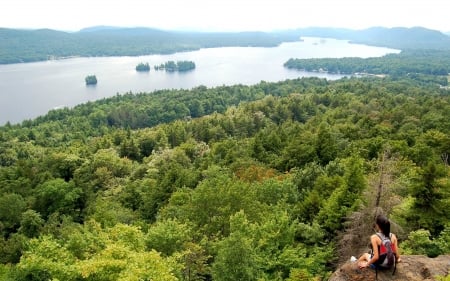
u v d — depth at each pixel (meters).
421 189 25.31
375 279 10.29
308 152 56.31
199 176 56.25
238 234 21.86
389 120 89.19
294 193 38.12
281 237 26.03
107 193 67.75
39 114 187.75
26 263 18.95
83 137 136.00
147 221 47.66
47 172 72.38
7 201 57.72
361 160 43.12
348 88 173.38
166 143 108.50
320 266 25.41
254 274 22.16
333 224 29.12
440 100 107.38
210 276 27.53
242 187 33.44
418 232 22.38
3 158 110.81
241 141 91.19
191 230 28.47
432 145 51.16
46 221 54.78
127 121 166.25
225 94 196.12
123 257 18.53
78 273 17.50
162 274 16.28
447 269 10.80
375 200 25.64
